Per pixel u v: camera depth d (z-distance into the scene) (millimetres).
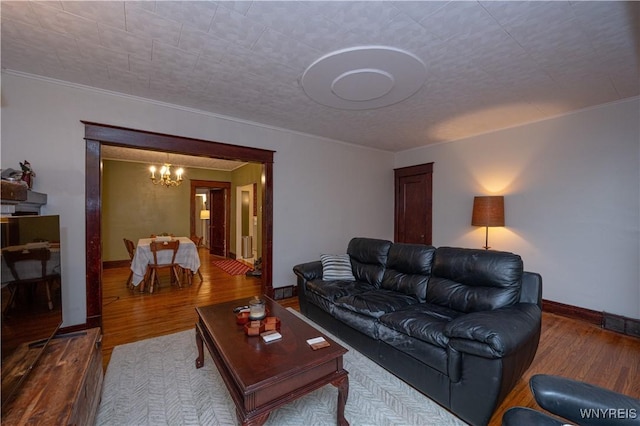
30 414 1176
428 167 4980
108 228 6156
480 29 1860
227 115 3551
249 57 2230
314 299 3051
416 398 1858
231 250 7770
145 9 1693
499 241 3982
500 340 1480
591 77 2484
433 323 1946
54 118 2633
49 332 1691
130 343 2629
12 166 2457
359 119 3654
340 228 4801
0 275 1214
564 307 3332
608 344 2594
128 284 4637
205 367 2223
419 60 2221
